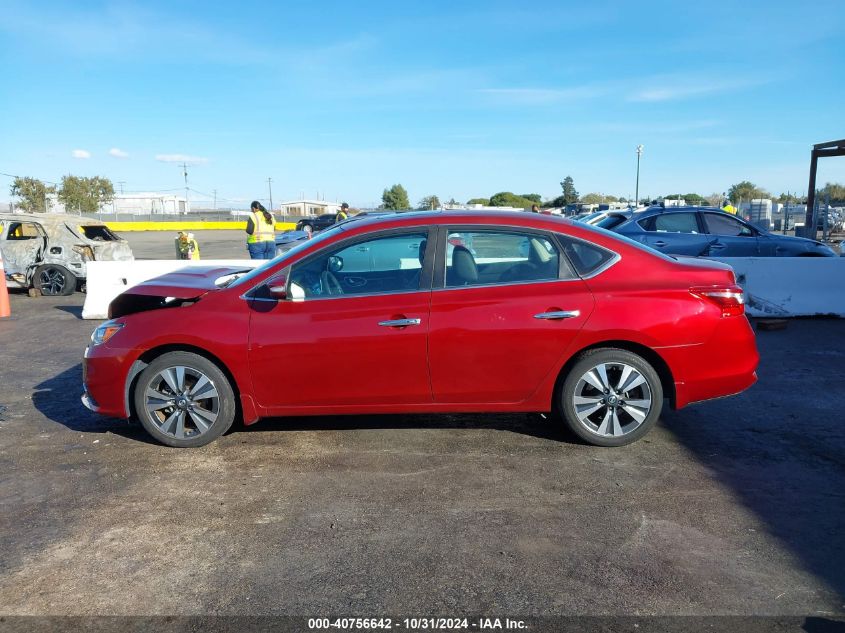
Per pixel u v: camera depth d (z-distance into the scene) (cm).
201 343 450
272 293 439
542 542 339
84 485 417
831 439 475
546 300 441
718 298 446
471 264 452
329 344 441
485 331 438
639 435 455
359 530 354
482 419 523
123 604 293
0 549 341
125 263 1033
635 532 348
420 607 287
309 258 457
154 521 368
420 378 445
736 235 1140
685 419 520
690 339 442
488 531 351
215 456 459
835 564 316
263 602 293
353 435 494
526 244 454
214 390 461
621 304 439
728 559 321
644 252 461
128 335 463
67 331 944
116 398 471
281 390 453
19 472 438
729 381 454
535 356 441
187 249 1580
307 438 489
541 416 527
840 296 938
